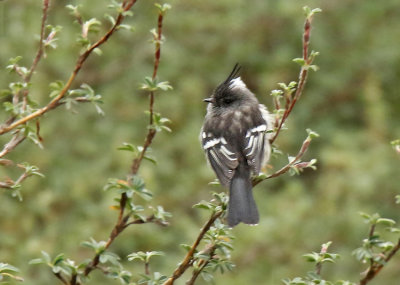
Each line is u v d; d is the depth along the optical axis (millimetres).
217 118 8773
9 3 14594
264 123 8695
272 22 16000
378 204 14078
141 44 15523
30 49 14406
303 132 15133
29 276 12414
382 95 15695
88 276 5922
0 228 12992
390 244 6723
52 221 13227
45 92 14352
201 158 14383
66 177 13734
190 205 13914
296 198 13633
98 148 14281
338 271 13078
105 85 15211
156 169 14133
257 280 12773
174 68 15250
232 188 7762
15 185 6465
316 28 15922
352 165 13930
